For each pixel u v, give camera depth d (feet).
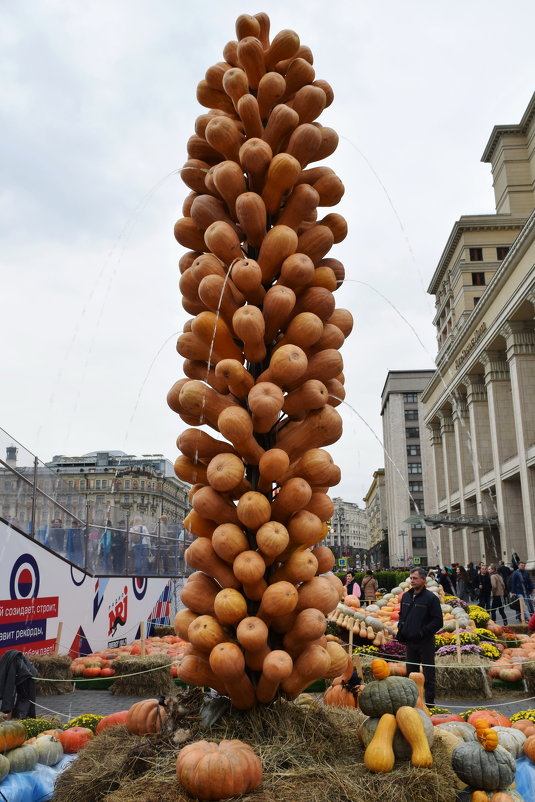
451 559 200.44
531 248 121.08
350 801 10.03
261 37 15.17
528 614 63.87
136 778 10.96
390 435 351.67
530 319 132.05
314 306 13.12
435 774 10.89
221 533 11.68
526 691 34.50
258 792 10.03
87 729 20.35
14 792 15.87
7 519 38.34
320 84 14.84
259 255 13.26
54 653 40.19
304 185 13.25
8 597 37.91
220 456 12.17
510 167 212.23
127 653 45.62
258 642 10.94
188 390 12.64
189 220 14.28
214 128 13.38
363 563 325.21
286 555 12.50
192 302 13.98
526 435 128.77
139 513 66.64
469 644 39.68
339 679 19.80
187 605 12.39
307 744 11.61
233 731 11.76
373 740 11.38
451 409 211.41
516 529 144.87
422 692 15.99
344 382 14.79
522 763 16.71
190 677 11.97
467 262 212.64
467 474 184.65
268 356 13.56
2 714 23.52
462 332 168.76
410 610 27.02
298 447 12.82
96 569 52.80
